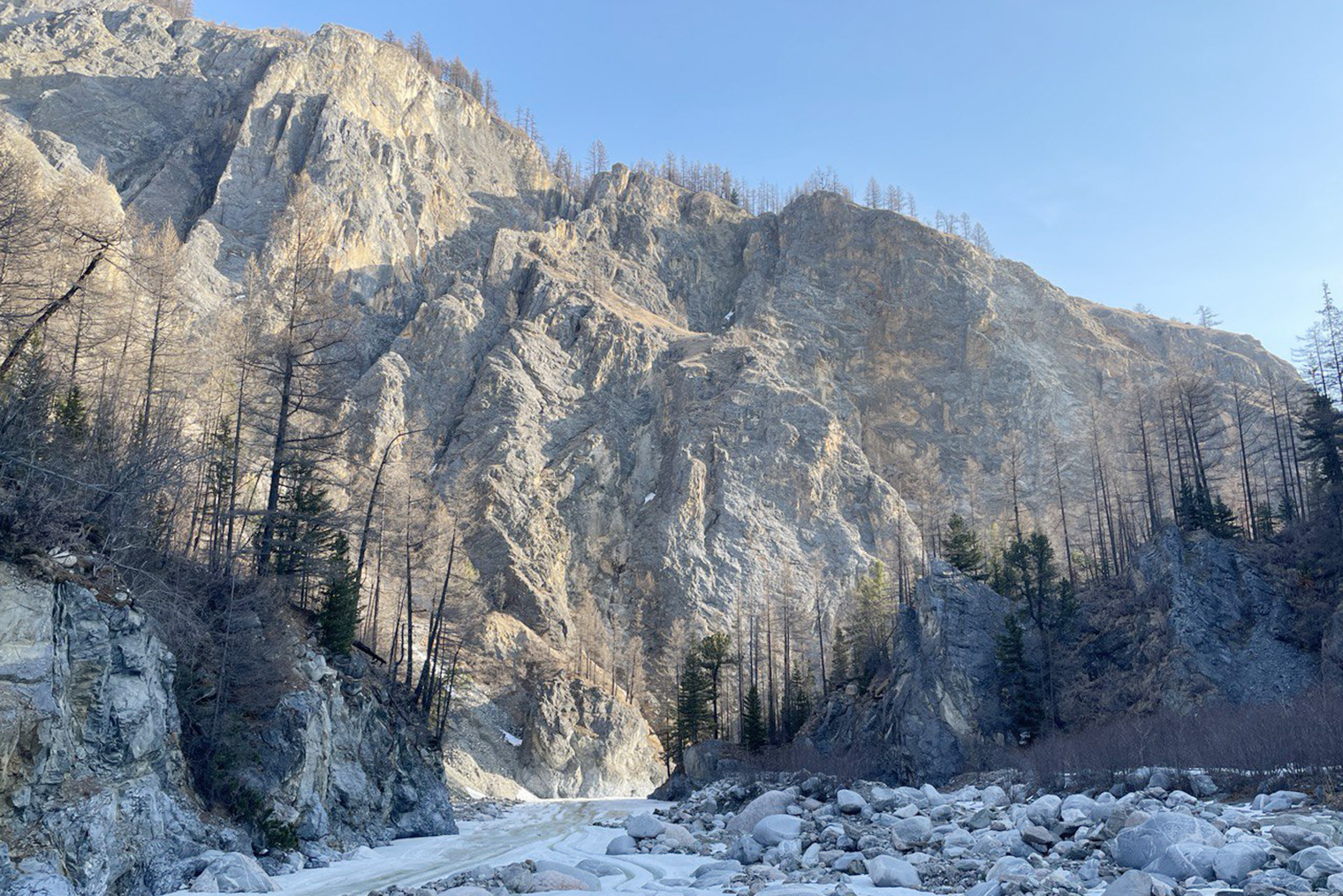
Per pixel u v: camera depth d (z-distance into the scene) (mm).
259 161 155000
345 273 149250
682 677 82875
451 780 76250
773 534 136875
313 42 182375
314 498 41438
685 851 29672
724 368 161250
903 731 57594
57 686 22109
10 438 24797
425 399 141500
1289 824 19953
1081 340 187000
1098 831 22141
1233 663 52188
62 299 28250
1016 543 65000
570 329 160125
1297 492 81875
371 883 26250
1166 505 106500
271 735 31609
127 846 22828
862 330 188250
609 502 138500
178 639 29047
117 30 173875
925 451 169625
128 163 151250
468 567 101250
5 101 148375
